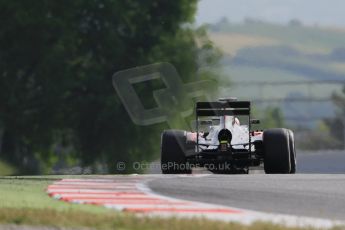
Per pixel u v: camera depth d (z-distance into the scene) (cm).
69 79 17500
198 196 4319
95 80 17662
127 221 3334
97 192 4441
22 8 17575
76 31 18012
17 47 17612
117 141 17600
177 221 3338
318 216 3725
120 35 18600
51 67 17450
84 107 17575
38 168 17338
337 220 3603
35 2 17612
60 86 17425
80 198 4197
